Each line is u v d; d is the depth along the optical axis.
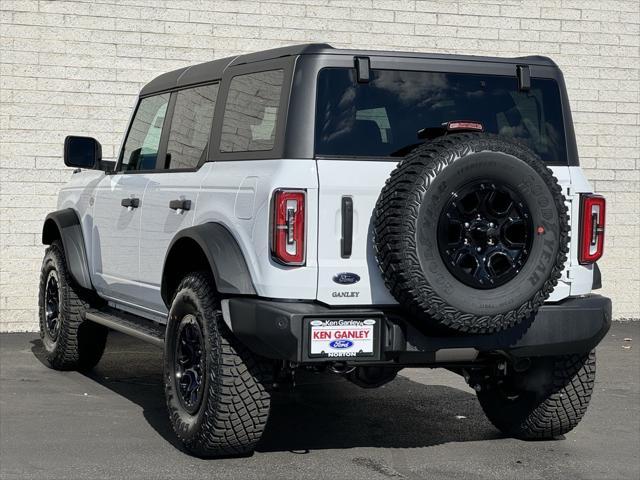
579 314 6.25
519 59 6.61
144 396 8.27
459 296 5.68
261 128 6.23
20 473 5.98
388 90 6.20
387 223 5.68
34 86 11.70
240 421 6.15
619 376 9.47
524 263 5.80
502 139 5.79
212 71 7.09
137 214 7.68
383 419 7.61
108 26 11.89
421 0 12.80
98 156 8.45
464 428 7.34
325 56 6.08
